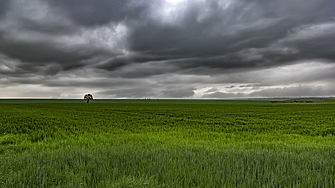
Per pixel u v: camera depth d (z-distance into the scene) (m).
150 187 3.96
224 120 26.48
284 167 5.11
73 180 4.31
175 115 33.97
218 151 7.05
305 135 15.21
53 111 43.72
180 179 4.46
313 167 5.12
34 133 14.94
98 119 26.73
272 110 50.47
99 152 6.84
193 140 11.02
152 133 15.11
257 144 9.41
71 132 16.08
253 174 4.55
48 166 5.07
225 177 4.58
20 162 5.50
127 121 24.66
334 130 17.47
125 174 4.74
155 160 5.75
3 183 4.14
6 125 19.95
